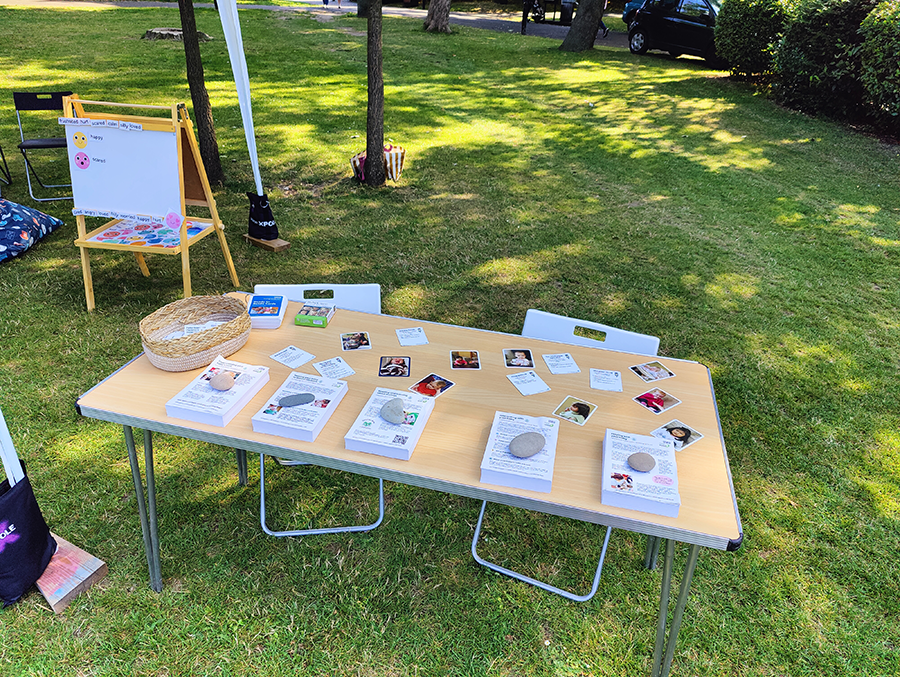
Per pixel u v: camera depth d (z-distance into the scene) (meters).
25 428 2.98
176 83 10.02
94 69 10.58
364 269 4.73
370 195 6.11
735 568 2.46
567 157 7.49
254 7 19.50
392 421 1.86
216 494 2.71
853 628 2.25
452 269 4.80
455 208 5.91
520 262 4.95
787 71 9.39
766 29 10.22
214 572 2.35
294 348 2.35
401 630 2.18
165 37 13.55
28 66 10.47
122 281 4.39
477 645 2.14
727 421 3.29
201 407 1.89
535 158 7.41
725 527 1.59
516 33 16.89
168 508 2.62
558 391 2.14
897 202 6.39
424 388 2.12
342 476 2.87
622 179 6.84
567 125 8.77
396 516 2.66
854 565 2.49
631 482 1.66
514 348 2.41
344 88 10.18
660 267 4.95
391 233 5.34
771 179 6.94
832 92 8.98
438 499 2.77
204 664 2.04
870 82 8.20
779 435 3.20
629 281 4.73
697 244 5.36
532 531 2.62
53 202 5.66
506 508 2.74
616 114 9.32
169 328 2.41
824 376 3.69
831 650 2.17
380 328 2.53
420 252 5.04
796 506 2.77
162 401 2.00
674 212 6.02
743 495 2.82
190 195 4.16
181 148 3.77
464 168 6.97
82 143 3.69
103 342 3.66
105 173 3.74
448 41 14.64
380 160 6.24
